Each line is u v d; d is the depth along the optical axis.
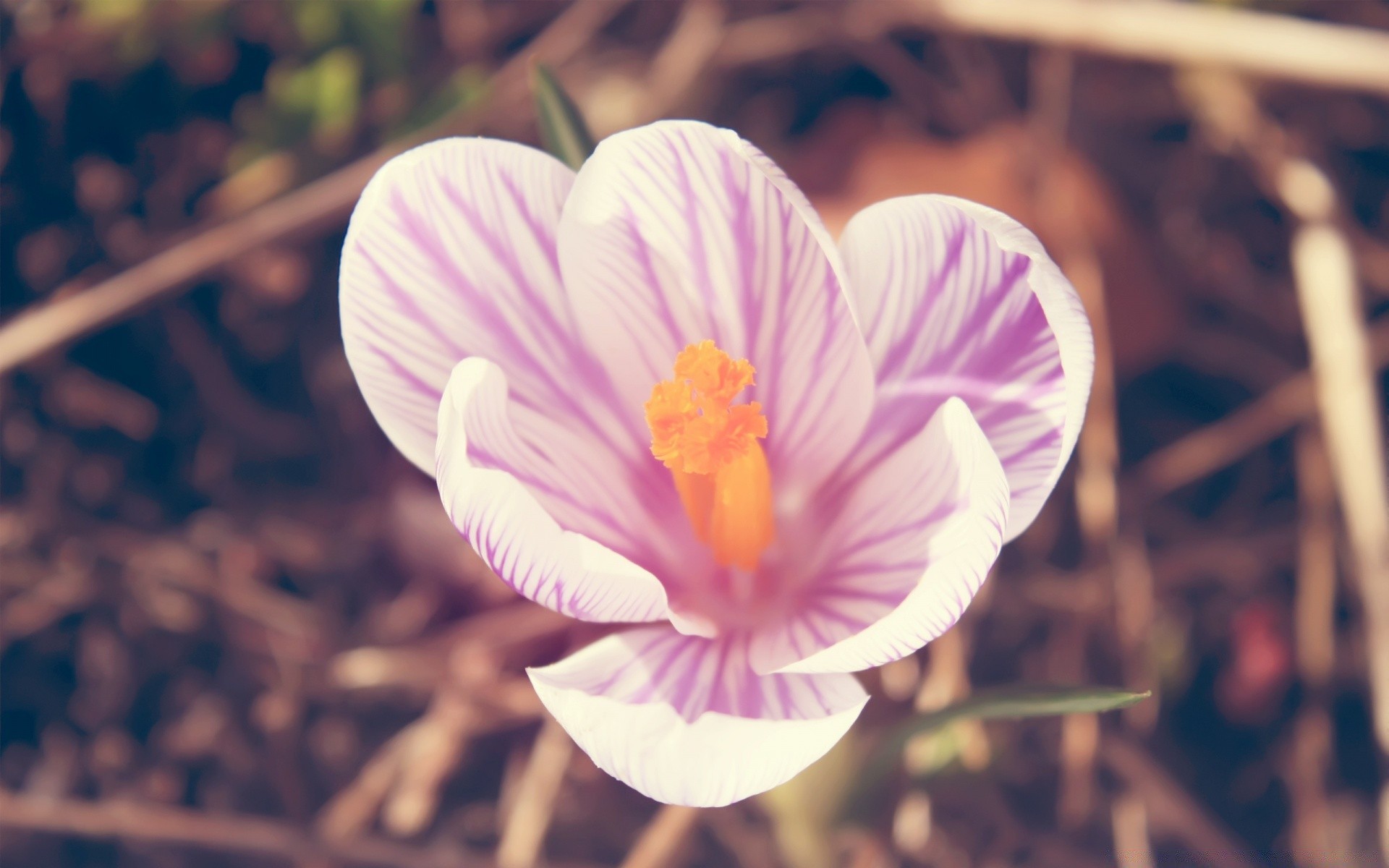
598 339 0.19
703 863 0.25
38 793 0.25
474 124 0.27
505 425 0.19
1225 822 0.26
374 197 0.19
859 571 0.19
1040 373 0.19
